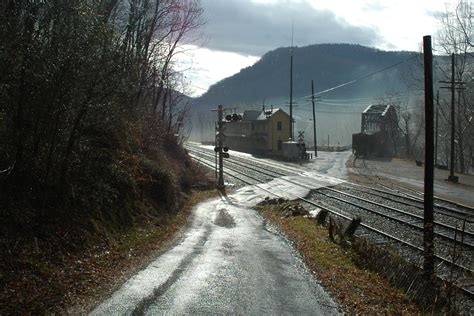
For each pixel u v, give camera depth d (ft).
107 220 46.09
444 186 120.37
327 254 46.68
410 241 55.88
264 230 65.41
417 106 275.18
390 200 91.15
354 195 99.91
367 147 238.68
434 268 39.11
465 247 52.65
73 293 28.48
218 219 75.41
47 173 36.94
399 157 246.06
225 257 44.16
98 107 40.70
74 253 35.53
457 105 203.00
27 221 33.58
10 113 34.53
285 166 179.73
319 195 101.40
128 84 45.91
